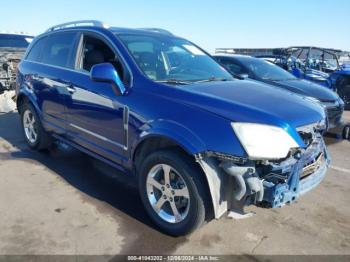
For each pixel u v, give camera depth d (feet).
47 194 12.56
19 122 23.85
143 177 10.50
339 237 10.41
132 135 10.64
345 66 41.55
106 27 13.11
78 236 9.95
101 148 12.37
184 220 9.62
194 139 8.90
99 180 13.97
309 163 10.19
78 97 12.94
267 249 9.66
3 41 42.04
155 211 10.39
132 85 10.98
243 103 9.44
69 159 16.30
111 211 11.45
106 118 11.69
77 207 11.65
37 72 15.90
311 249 9.75
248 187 8.77
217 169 8.99
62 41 14.93
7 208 11.43
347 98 34.35
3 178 13.88
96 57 12.59
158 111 9.91
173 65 12.53
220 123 8.84
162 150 9.84
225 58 25.45
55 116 14.82
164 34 14.30
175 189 9.80
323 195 13.34
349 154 18.88
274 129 8.77
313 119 9.87
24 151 17.34
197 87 10.53
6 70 32.48
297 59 39.24
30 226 10.39
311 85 22.70
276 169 9.02
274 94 10.91
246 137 8.56
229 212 9.36
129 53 11.61
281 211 11.87
